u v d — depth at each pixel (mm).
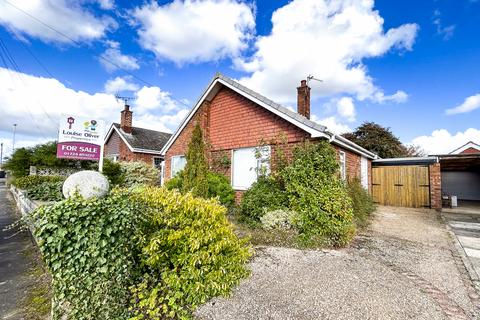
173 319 2691
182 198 3121
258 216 6988
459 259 4898
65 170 13125
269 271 4043
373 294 3389
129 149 19438
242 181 9398
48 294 3346
